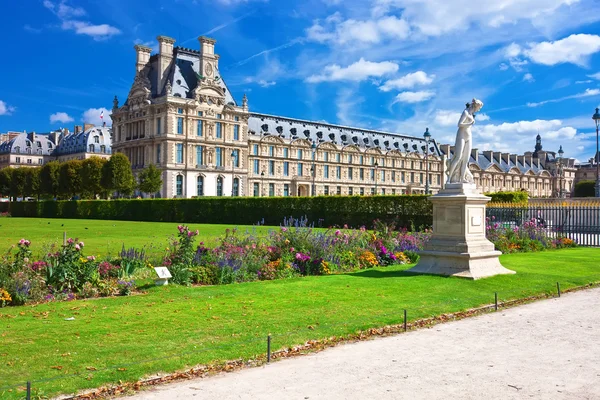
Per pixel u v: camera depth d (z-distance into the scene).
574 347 13.00
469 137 23.05
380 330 14.45
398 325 14.94
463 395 9.78
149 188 121.19
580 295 20.05
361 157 177.12
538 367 11.45
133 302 17.25
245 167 146.50
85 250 30.50
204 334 13.35
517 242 34.44
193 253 23.05
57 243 33.16
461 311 16.81
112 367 10.86
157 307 16.45
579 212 48.16
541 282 21.53
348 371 11.12
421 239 32.41
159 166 133.25
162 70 140.00
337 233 28.47
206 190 137.62
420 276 22.17
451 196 22.31
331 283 20.78
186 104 134.38
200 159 137.88
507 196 53.78
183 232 23.06
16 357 11.35
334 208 64.81
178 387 10.19
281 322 14.63
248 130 151.50
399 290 19.28
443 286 19.98
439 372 11.09
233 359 11.68
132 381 10.33
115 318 14.95
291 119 164.38
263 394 9.80
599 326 15.16
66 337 12.91
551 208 47.12
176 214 83.94
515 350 12.73
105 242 36.50
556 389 10.10
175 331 13.60
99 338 12.87
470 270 21.66
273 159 155.50
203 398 9.62
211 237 42.22
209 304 16.88
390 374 10.94
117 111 149.25
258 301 17.34
